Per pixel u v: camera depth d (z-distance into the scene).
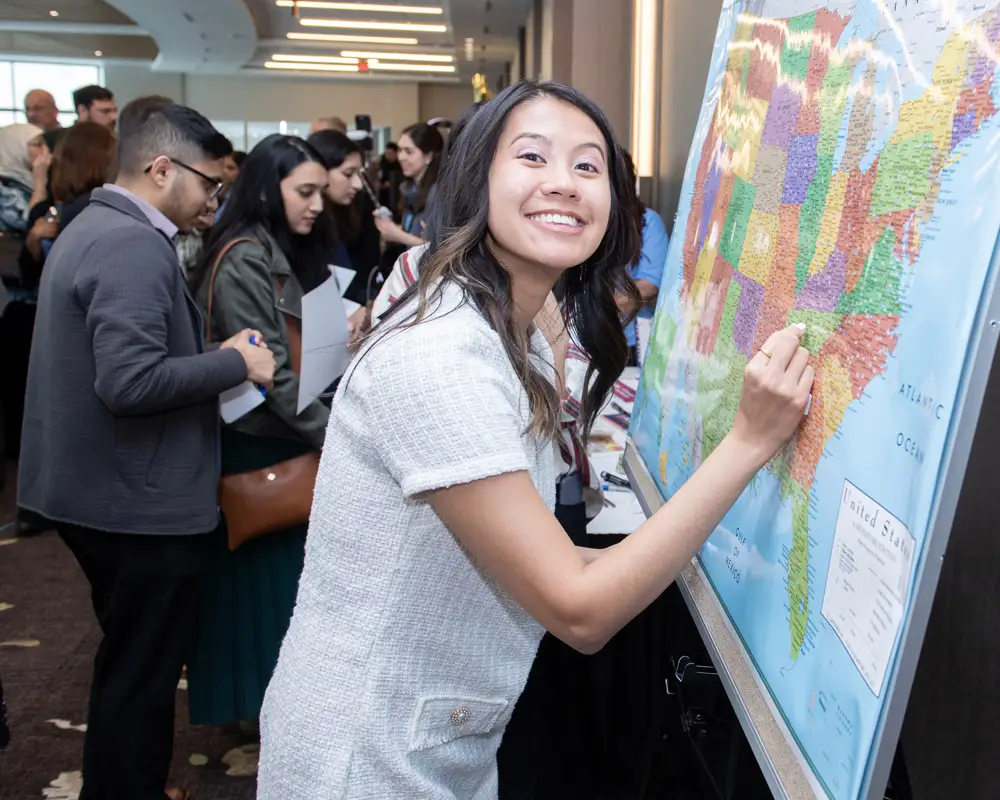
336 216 3.35
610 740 1.81
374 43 13.72
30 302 4.11
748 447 0.75
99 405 1.61
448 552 0.83
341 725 0.85
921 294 0.59
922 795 1.24
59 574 3.34
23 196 4.32
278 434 2.05
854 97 0.74
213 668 2.12
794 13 0.91
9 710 2.42
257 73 16.98
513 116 0.84
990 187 0.53
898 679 0.55
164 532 1.65
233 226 2.07
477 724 0.92
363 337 0.86
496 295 0.83
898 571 0.57
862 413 0.64
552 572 0.73
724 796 1.24
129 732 1.71
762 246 0.91
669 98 4.12
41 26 13.41
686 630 1.59
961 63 0.59
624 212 0.96
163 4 10.88
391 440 0.76
